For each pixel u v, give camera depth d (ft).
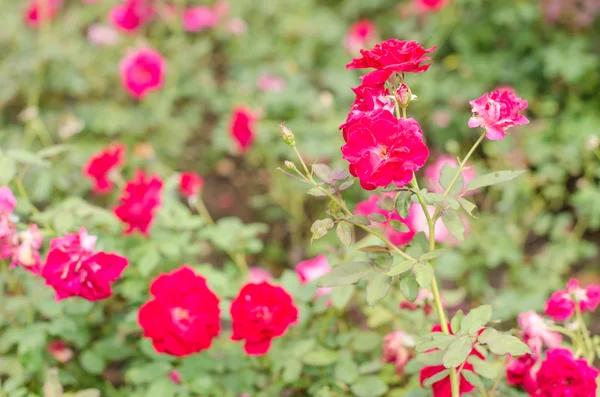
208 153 13.00
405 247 5.40
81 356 7.43
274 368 6.68
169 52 14.12
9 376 7.48
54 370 6.32
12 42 14.35
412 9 14.14
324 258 7.38
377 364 6.61
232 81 14.12
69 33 14.87
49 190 9.98
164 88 13.48
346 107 12.48
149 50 11.42
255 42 14.80
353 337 6.89
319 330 7.18
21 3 15.21
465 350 4.79
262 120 12.23
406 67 4.74
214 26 15.03
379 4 15.64
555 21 12.39
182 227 7.61
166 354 6.79
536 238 10.94
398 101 4.84
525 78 12.69
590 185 10.23
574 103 11.94
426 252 5.24
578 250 10.08
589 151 10.91
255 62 14.39
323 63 14.44
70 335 7.07
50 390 6.20
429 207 8.02
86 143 12.19
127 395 7.28
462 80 12.62
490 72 12.67
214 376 6.84
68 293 5.94
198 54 13.98
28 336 6.76
